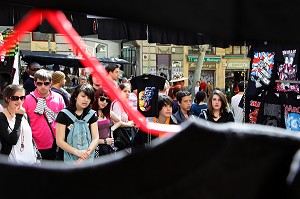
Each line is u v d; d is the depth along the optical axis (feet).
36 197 2.39
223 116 14.98
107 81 3.75
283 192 1.89
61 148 12.11
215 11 2.06
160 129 3.89
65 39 3.47
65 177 2.37
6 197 2.45
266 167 1.94
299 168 1.81
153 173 2.13
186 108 15.49
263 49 15.47
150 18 1.98
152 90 13.79
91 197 2.27
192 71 81.35
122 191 2.19
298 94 14.87
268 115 15.88
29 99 13.92
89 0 1.91
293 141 1.93
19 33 2.59
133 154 2.20
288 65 14.76
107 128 13.70
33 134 13.89
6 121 11.28
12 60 19.15
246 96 16.49
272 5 2.06
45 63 31.96
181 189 2.06
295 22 2.05
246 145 1.97
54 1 1.91
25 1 1.93
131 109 3.96
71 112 12.28
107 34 14.57
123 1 1.94
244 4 2.08
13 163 2.51
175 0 2.02
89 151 12.13
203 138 2.06
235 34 2.10
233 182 1.98
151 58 71.31
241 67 86.79
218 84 86.69
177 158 2.10
